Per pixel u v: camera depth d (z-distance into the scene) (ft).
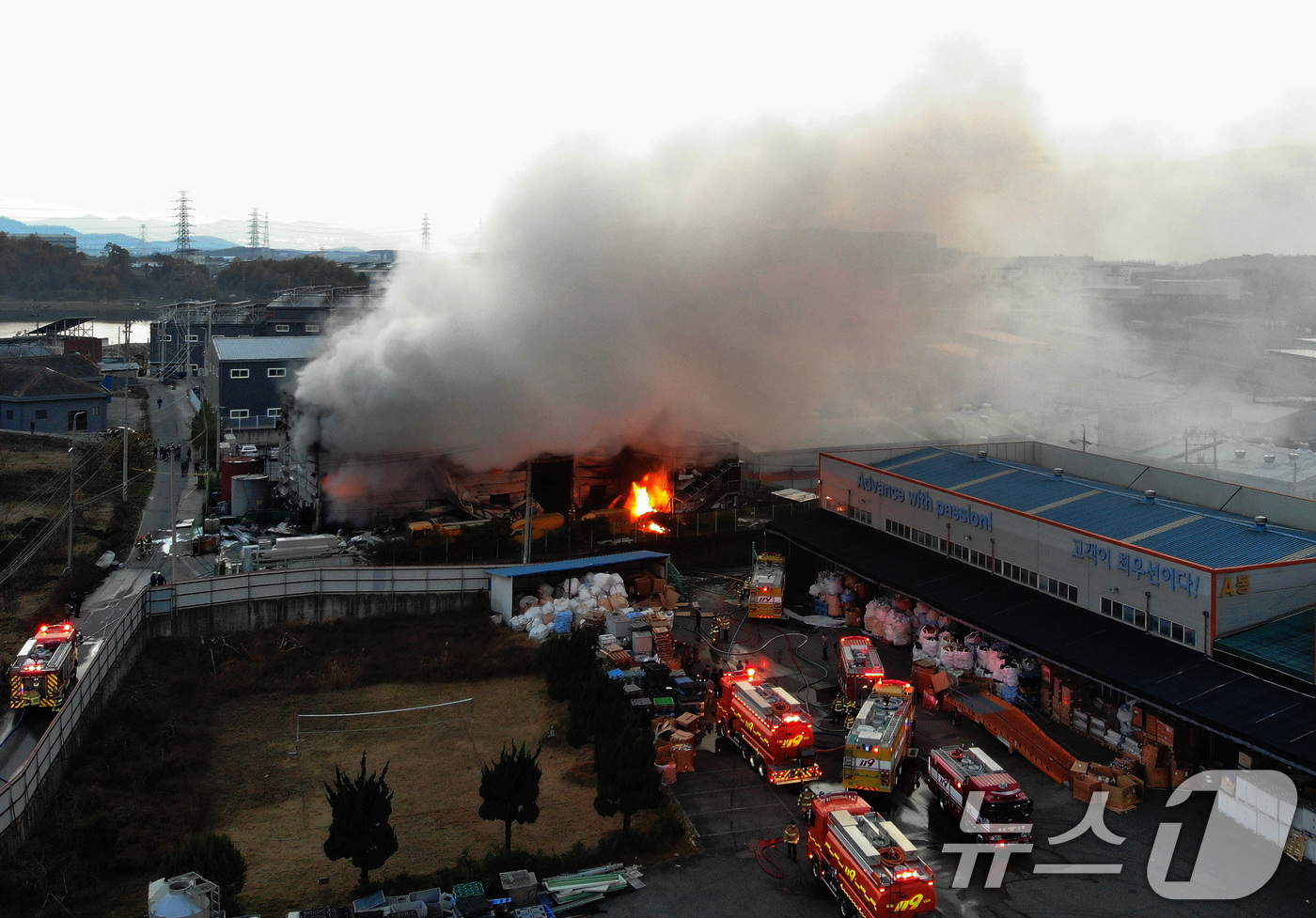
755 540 213.87
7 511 215.10
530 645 154.51
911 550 168.66
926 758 118.21
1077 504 152.66
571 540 207.31
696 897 91.04
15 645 143.43
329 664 147.84
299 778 115.03
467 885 86.89
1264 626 116.57
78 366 337.52
